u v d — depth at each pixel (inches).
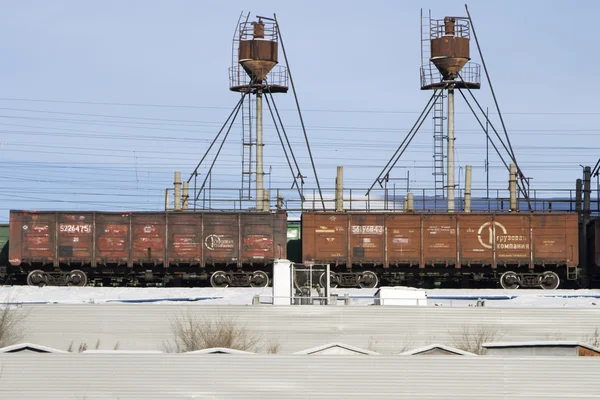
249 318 2439.7
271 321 2436.0
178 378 1850.4
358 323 2437.3
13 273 3494.1
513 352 2058.3
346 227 3479.3
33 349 1969.7
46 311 2444.6
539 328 2442.2
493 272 3528.5
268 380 1847.9
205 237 3459.6
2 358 1845.5
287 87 4249.5
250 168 4202.8
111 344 2436.0
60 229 3437.5
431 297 2935.5
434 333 2436.0
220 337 2377.0
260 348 2418.8
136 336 2436.0
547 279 3503.9
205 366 1852.9
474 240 3486.7
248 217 3474.4
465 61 4242.1
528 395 1843.0
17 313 2437.3
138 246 3449.8
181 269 3511.3
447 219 3491.6
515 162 4195.4
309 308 2437.3
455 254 3481.8
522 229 3491.6
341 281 3481.8
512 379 1847.9
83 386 1847.9
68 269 3484.3
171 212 3479.3
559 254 3486.7
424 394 1845.5
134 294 3038.9
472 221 3494.1
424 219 3486.7
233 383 1850.4
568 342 2038.6
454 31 4271.7
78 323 2442.2
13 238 3422.7
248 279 3476.9
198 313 2442.2
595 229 3506.4
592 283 3671.3
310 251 3467.0
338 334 2432.3
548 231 3491.6
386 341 2433.6
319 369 1851.6
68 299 2945.4
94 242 3437.5
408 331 2436.0
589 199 4030.5
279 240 3474.4
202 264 3452.3
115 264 3481.8
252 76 4222.4
